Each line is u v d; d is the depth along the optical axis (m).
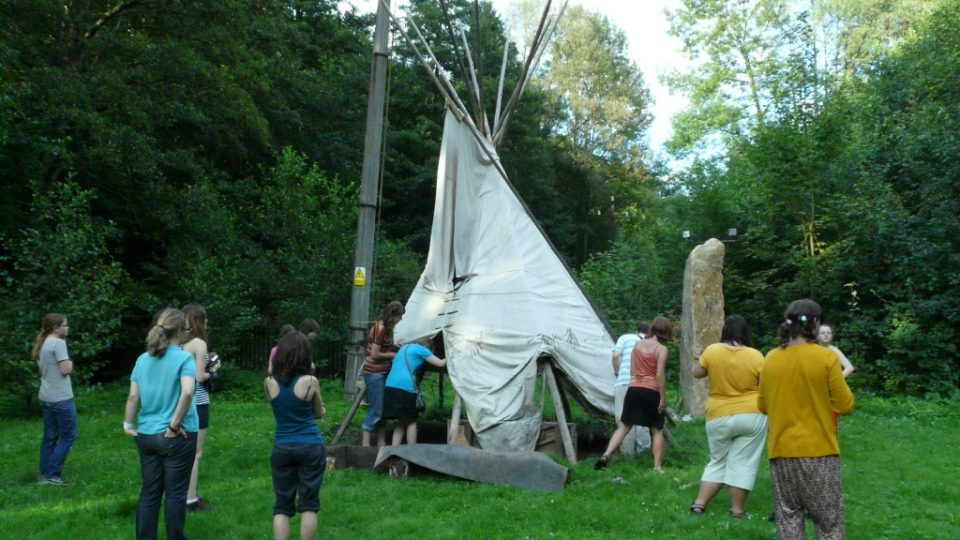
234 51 21.25
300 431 5.48
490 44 34.22
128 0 19.73
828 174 17.20
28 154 18.06
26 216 18.80
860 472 8.38
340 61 30.52
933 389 14.05
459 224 10.30
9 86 15.77
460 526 6.34
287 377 5.49
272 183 22.69
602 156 45.44
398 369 8.66
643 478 7.67
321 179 19.62
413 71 33.62
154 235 21.05
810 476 4.80
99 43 19.09
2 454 9.77
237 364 18.89
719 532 6.06
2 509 7.19
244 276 17.94
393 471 7.99
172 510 5.48
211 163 23.14
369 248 13.83
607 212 44.97
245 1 21.53
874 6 28.23
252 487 7.75
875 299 16.19
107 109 19.17
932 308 14.45
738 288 18.31
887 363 14.65
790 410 4.89
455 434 8.67
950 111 16.12
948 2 18.55
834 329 16.09
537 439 8.64
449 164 10.44
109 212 21.27
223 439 10.23
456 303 9.69
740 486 6.38
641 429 8.98
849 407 4.83
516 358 8.84
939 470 8.48
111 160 18.03
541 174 38.25
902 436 10.54
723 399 6.48
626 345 8.77
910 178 16.44
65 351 8.22
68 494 7.73
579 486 7.45
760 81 27.75
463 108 10.58
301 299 18.33
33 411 13.67
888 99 18.61
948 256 14.70
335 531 6.27
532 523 6.38
